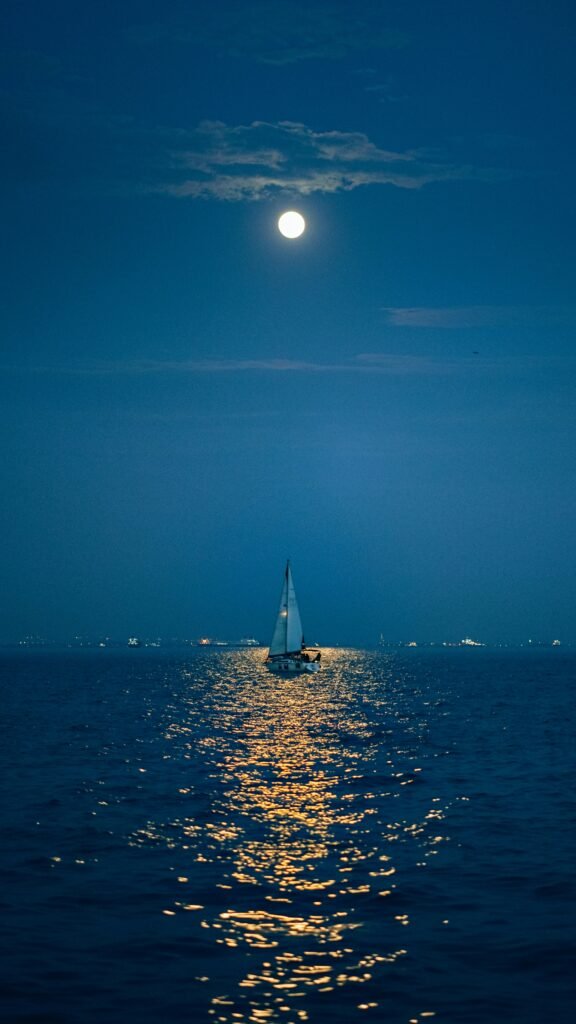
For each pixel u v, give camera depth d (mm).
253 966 16328
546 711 78812
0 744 51000
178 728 62719
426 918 19141
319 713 78500
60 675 165500
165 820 29234
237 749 49875
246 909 19750
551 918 19078
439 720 70062
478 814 30391
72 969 16125
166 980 15648
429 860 24062
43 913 19375
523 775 39438
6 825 28297
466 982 15578
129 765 42469
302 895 20828
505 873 22719
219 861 23953
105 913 19422
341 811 30938
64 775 39000
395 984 15492
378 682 142625
